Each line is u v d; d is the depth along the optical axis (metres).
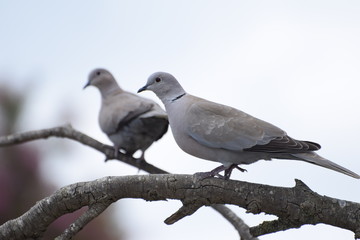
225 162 10.80
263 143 10.39
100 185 9.21
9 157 11.89
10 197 11.56
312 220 8.70
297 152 10.16
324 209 8.60
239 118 10.74
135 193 9.20
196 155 11.11
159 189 9.15
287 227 8.86
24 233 9.55
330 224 8.66
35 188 11.82
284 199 8.74
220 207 11.86
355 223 8.53
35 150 12.09
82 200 9.27
